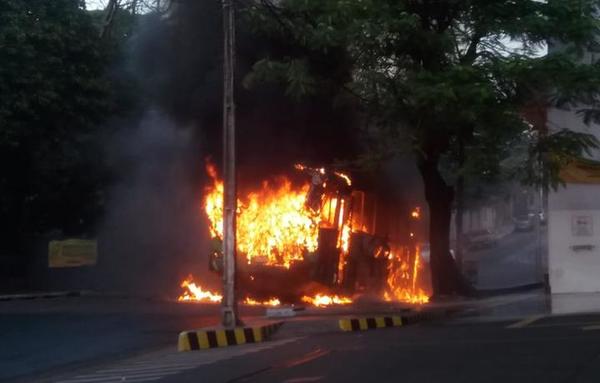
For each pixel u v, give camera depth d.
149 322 22.41
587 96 21.91
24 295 31.20
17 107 29.20
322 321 20.94
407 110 22.06
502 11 21.95
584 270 24.25
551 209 24.44
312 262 28.28
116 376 13.95
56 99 30.28
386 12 21.19
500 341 14.77
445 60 22.19
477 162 22.48
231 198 18.66
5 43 28.73
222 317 18.75
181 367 14.53
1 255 34.22
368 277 29.23
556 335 15.09
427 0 22.33
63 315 24.38
